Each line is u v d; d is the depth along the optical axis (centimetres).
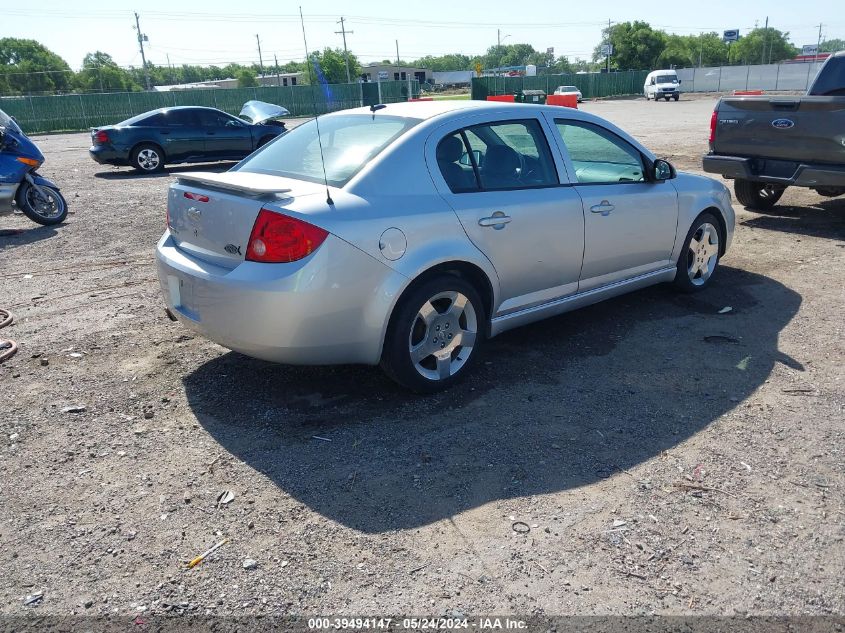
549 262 470
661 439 375
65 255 797
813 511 313
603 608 259
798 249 762
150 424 397
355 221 371
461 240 413
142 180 1491
